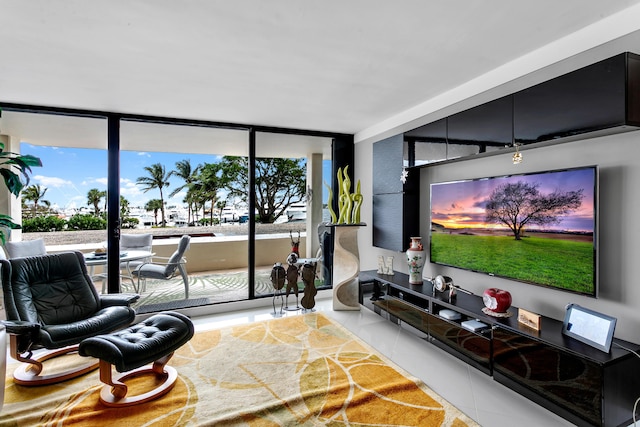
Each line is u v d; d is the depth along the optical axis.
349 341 3.20
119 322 2.84
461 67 2.68
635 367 1.89
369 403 2.19
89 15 1.89
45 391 2.37
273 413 2.09
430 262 3.57
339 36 2.17
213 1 1.78
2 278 2.63
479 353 2.57
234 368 2.67
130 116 3.88
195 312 4.02
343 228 4.21
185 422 1.99
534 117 2.27
